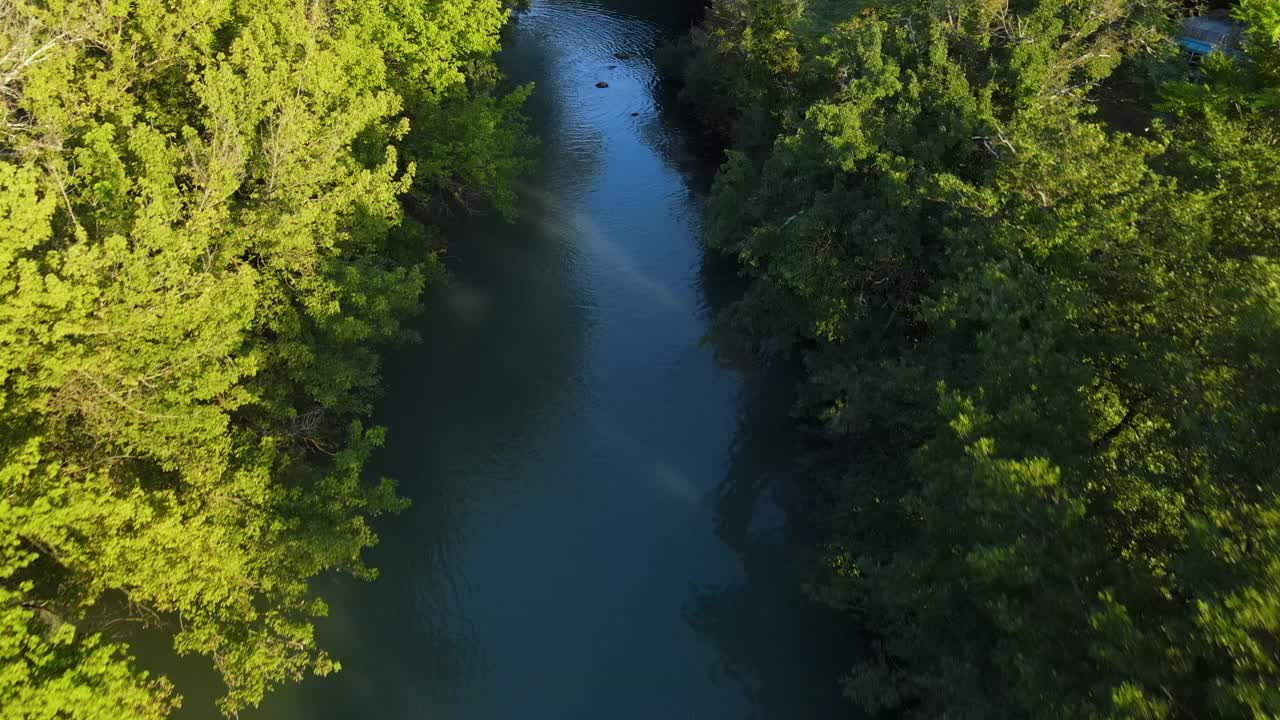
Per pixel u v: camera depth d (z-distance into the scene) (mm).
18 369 18875
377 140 35062
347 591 30203
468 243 50344
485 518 33812
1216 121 25438
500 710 26906
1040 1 35812
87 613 23969
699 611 30250
